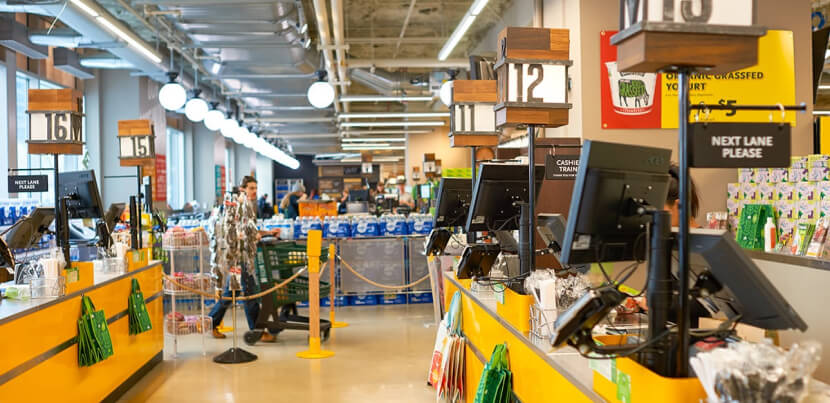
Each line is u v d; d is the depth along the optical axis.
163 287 7.54
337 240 10.45
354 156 43.19
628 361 2.14
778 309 2.04
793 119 6.33
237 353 7.15
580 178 2.22
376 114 17.95
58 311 4.66
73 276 5.00
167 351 7.66
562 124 4.00
